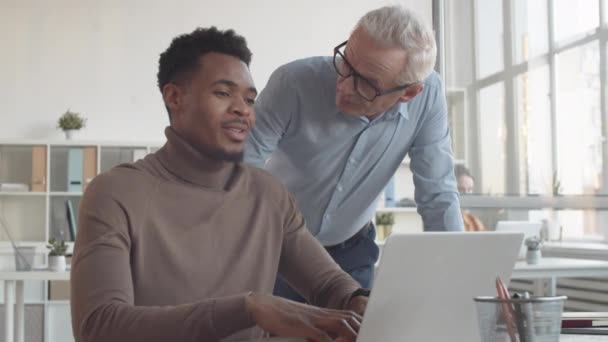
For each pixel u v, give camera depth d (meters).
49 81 7.08
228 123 1.50
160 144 6.81
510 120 4.18
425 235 1.15
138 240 1.42
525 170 4.14
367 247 2.45
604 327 1.51
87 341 1.28
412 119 2.21
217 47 1.53
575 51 3.98
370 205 2.37
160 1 7.29
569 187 3.96
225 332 1.24
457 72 4.18
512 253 1.28
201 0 7.38
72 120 6.84
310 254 1.64
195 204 1.49
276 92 2.18
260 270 1.56
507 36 4.21
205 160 1.51
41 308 6.21
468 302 1.26
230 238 1.52
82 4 7.16
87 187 1.44
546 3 4.07
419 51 1.87
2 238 6.83
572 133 3.97
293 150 2.25
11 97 7.03
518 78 4.19
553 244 4.80
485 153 4.18
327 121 2.16
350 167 2.23
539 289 5.01
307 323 1.21
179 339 1.23
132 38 7.22
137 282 1.42
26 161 6.87
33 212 6.89
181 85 1.52
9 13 7.05
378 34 1.86
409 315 1.20
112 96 7.18
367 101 1.93
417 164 2.30
